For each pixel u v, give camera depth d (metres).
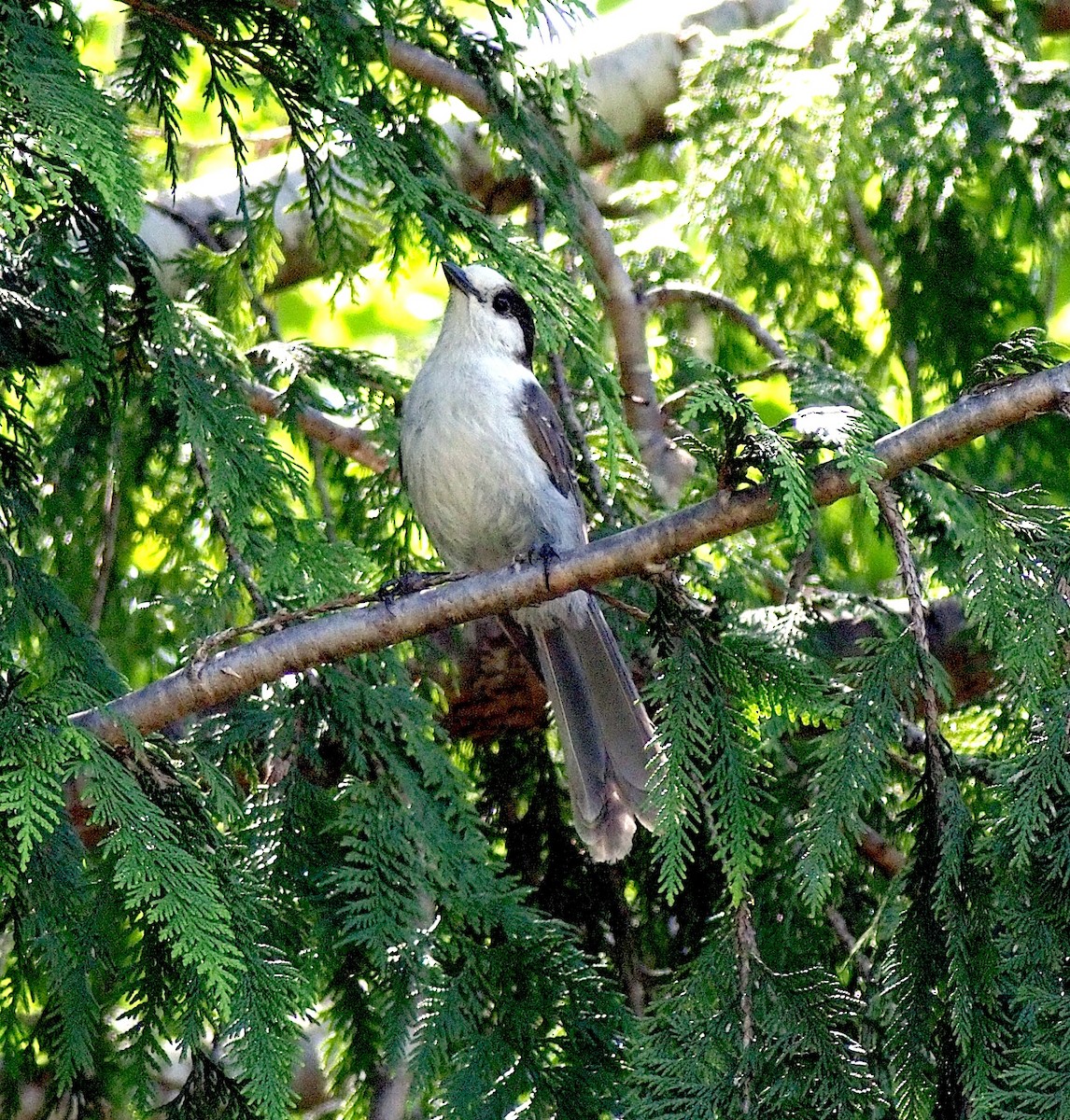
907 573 6.79
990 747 8.77
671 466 11.68
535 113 9.77
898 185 11.92
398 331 17.39
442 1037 7.09
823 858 6.52
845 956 8.62
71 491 10.35
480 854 7.76
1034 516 6.88
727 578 10.04
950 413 6.65
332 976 7.72
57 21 7.86
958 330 12.26
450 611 7.19
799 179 11.92
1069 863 6.30
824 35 11.92
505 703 10.12
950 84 11.10
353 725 8.02
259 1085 6.27
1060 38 16.75
